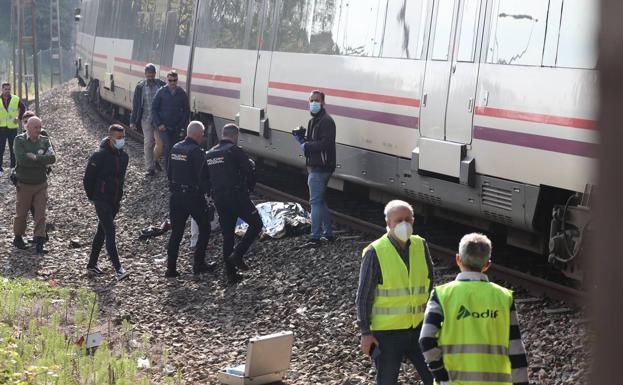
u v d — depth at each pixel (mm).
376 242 5938
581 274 9070
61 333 9172
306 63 14602
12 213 16531
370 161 12938
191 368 8328
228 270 11414
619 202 1564
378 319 5887
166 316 10273
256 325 9633
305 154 12375
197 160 11711
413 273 5879
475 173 10531
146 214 15688
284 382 7828
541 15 9430
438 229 13453
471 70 10539
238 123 17281
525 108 9602
